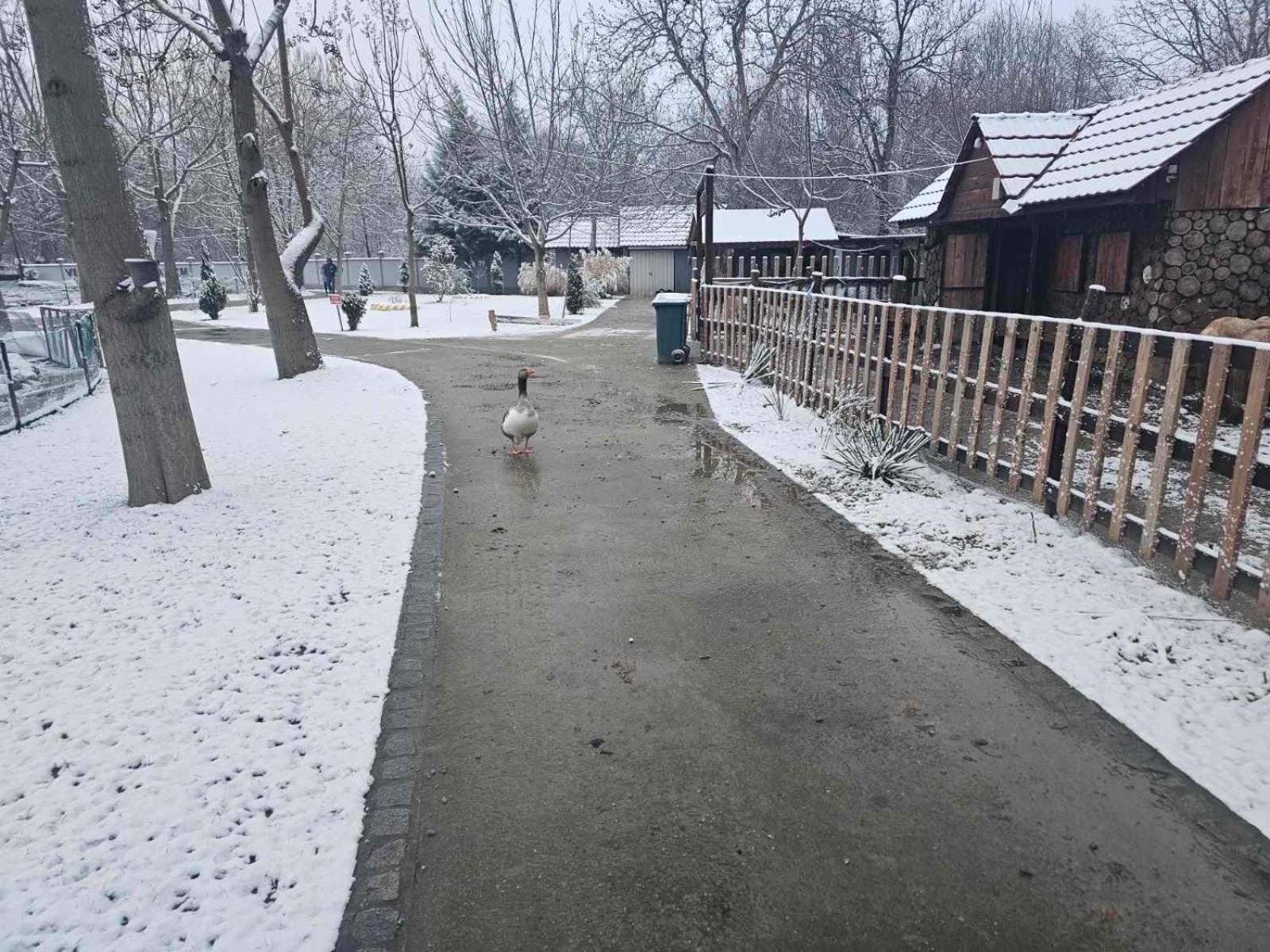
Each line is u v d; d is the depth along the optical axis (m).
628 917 2.68
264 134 35.91
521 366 15.79
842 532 6.16
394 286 54.47
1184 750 3.44
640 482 7.64
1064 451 5.86
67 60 5.92
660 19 32.03
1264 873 2.81
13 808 3.15
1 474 8.23
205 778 3.32
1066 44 44.16
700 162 33.69
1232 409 9.42
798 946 2.56
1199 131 10.00
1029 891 2.76
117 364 6.57
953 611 4.81
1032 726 3.67
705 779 3.37
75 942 2.54
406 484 7.51
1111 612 4.62
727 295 14.31
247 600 5.00
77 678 4.08
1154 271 11.00
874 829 3.06
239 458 8.49
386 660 4.29
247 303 43.75
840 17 32.56
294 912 2.69
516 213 34.56
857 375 9.10
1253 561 4.61
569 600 5.09
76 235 6.36
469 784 3.35
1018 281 14.66
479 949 2.56
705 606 4.98
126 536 6.11
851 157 36.72
